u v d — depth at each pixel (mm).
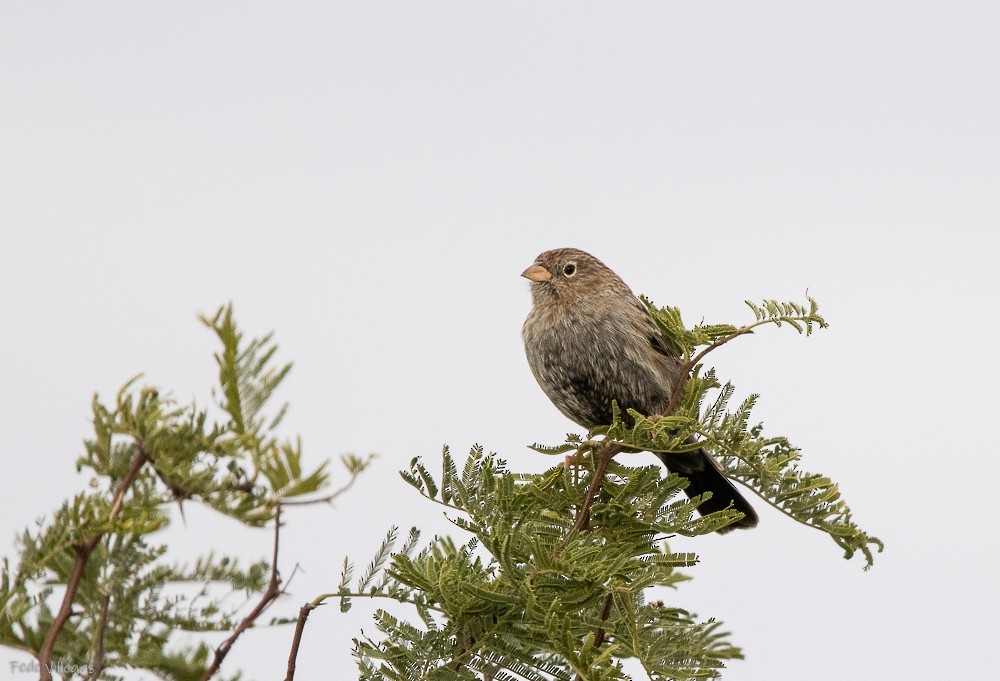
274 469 4219
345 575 4688
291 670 4188
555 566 4855
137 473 4285
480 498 5398
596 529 5758
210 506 4227
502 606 4770
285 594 4266
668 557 5137
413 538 4953
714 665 4820
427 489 5406
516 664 4727
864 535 5855
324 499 4281
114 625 4258
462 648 4777
